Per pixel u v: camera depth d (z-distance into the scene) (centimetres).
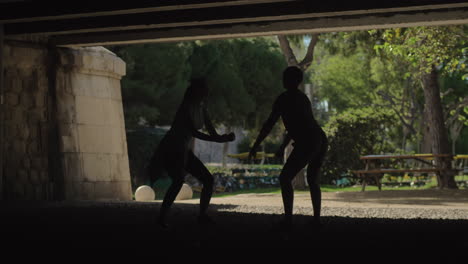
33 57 1532
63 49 1595
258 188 2967
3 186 1448
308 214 1018
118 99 1748
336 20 1315
